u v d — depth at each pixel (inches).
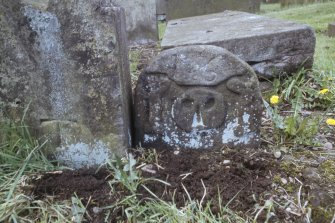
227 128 80.5
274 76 117.5
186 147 81.9
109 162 73.3
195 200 68.2
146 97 80.1
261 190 70.4
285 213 66.3
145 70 78.5
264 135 91.0
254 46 114.5
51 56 71.8
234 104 79.0
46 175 74.0
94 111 74.4
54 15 69.6
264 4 483.2
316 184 71.6
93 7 68.9
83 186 71.7
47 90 73.9
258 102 79.2
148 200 68.7
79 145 76.8
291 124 89.2
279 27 122.3
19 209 67.0
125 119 77.0
